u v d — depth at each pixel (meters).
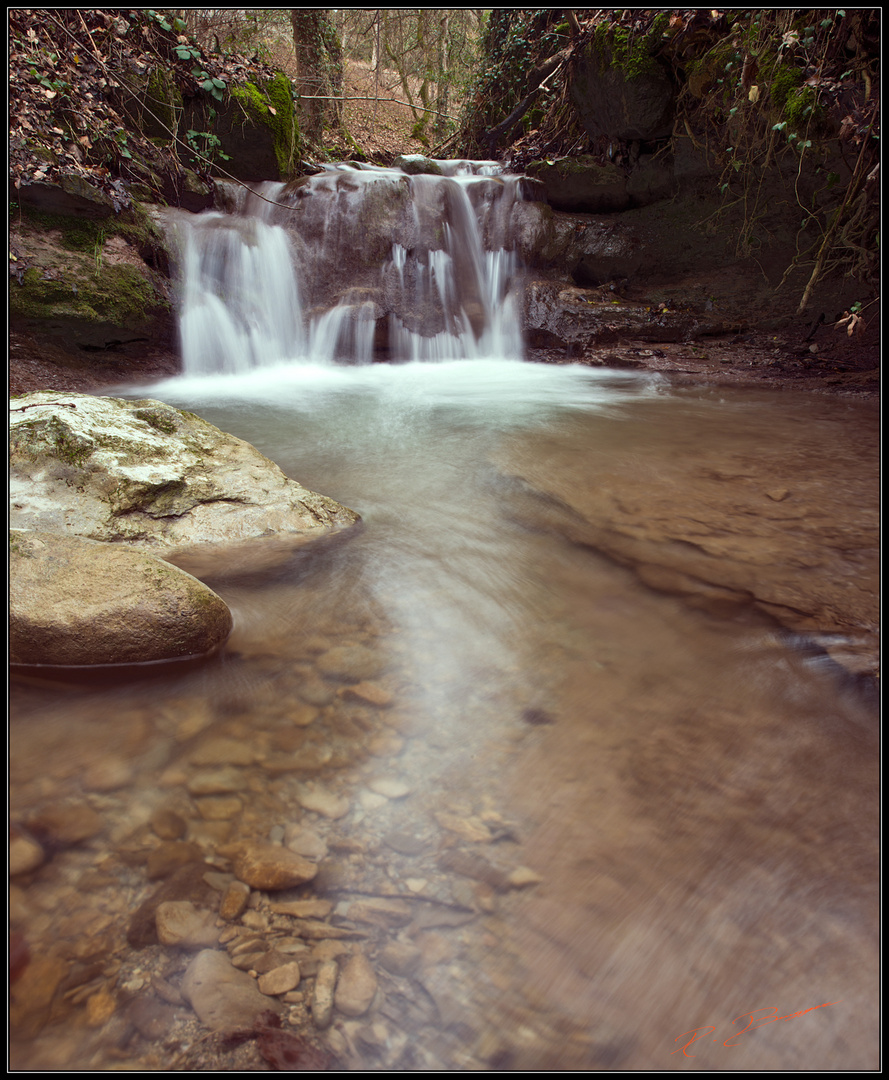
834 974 1.22
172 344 7.08
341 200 8.42
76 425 3.18
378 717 1.94
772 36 7.61
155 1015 1.15
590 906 1.35
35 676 2.10
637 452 4.38
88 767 1.72
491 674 2.14
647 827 1.54
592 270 9.59
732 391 6.61
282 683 2.10
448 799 1.63
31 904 1.33
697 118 8.77
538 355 8.62
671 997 1.19
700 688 2.06
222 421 5.34
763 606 2.48
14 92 6.12
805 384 6.80
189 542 3.03
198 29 10.77
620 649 2.28
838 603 2.49
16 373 5.73
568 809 1.60
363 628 2.43
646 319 8.71
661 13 8.43
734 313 8.75
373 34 17.17
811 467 4.03
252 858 1.46
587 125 10.14
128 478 3.05
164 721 1.92
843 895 1.37
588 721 1.91
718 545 2.99
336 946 1.27
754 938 1.29
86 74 6.97
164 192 7.71
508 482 3.83
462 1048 1.11
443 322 8.70
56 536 2.32
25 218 6.11
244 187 8.23
